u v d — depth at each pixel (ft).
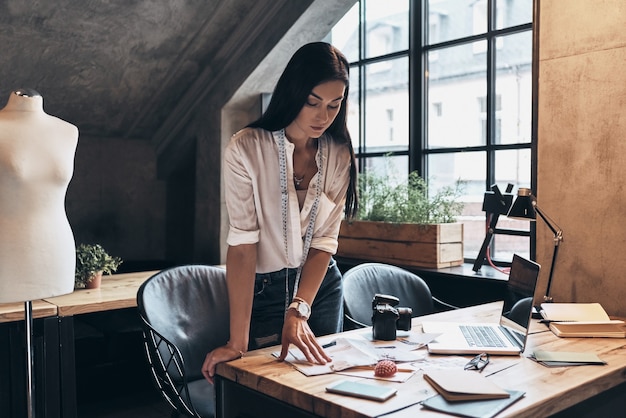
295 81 5.98
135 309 14.05
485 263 12.91
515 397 4.71
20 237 7.66
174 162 18.08
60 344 9.66
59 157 8.14
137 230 18.29
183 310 8.11
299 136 6.45
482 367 5.57
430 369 5.51
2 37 12.92
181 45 14.96
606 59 8.29
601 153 8.37
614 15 8.20
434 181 13.92
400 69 14.33
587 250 8.55
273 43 13.91
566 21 8.69
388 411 4.44
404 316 7.00
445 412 4.42
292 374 5.37
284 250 6.69
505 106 12.60
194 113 16.52
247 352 6.20
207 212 16.11
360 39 15.10
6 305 9.58
